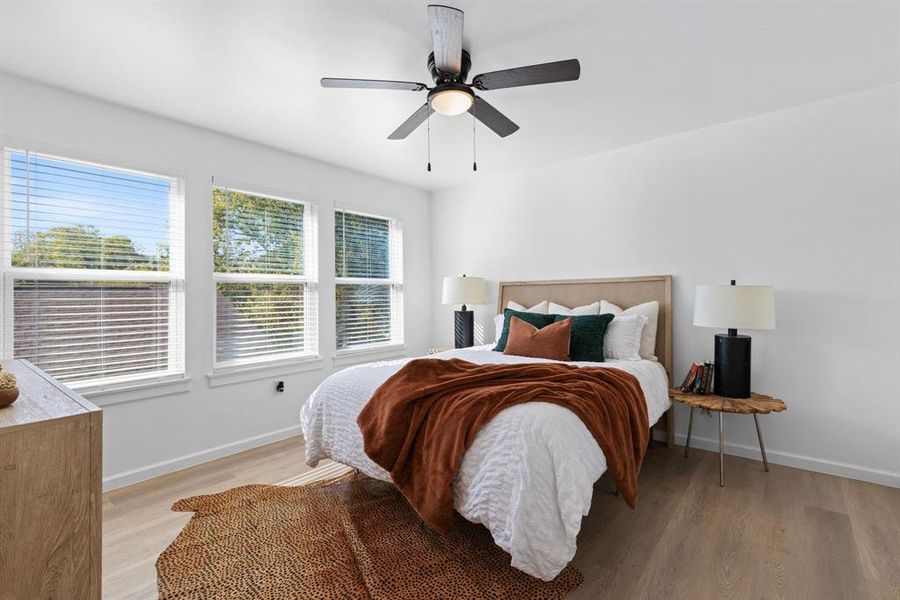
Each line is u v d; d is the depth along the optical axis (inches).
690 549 71.0
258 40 76.7
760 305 97.0
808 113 105.3
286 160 135.9
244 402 124.0
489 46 79.4
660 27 74.5
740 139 114.7
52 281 92.7
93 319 98.3
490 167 155.5
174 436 109.0
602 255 140.2
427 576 62.8
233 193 124.0
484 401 64.7
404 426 70.2
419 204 185.2
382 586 60.4
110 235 101.0
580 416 64.0
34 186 90.4
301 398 138.6
